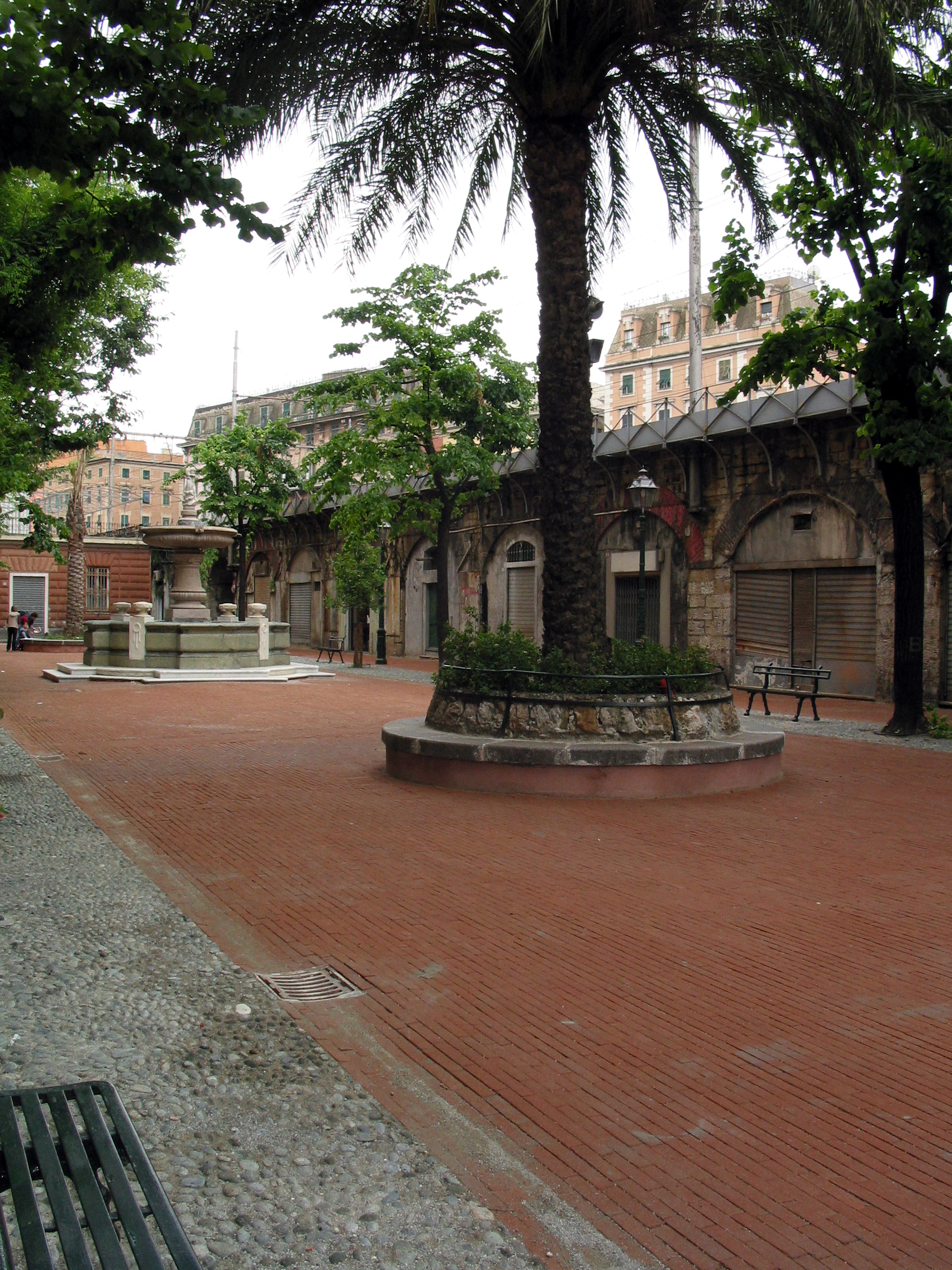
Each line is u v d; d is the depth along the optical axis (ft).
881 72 32.22
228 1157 10.63
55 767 35.45
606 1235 9.55
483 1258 9.12
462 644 35.86
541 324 35.35
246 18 33.50
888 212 44.14
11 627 116.26
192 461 122.83
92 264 43.62
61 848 23.84
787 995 15.57
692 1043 13.83
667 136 43.04
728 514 72.90
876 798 31.40
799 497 67.82
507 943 17.76
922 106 35.12
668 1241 9.46
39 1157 7.12
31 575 147.43
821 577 66.85
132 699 60.64
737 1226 9.71
